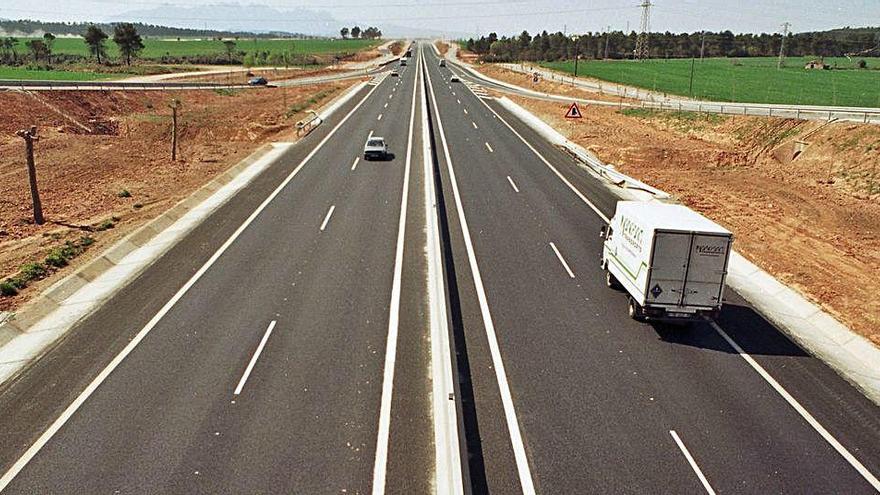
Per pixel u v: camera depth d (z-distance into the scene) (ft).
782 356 50.70
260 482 34.17
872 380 47.78
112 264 67.77
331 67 411.34
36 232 78.23
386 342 50.14
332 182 103.60
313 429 38.83
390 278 63.52
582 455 37.04
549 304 58.80
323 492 33.42
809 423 41.32
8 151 121.39
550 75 339.16
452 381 41.65
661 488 34.40
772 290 65.77
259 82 269.85
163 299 58.29
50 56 352.28
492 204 92.53
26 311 54.85
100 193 97.04
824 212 95.14
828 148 123.34
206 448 36.96
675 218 53.31
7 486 33.81
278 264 67.21
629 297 60.44
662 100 224.53
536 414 41.14
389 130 155.22
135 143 139.95
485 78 337.11
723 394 44.42
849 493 34.63
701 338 53.31
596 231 81.15
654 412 41.78
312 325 52.95
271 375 45.01
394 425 39.27
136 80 270.87
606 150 137.90
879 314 59.93
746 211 95.45
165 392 42.83
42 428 38.96
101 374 45.21
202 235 77.10
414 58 508.12
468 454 36.81
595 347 50.75
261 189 99.19
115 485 33.88
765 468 36.45
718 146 147.95
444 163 120.06
